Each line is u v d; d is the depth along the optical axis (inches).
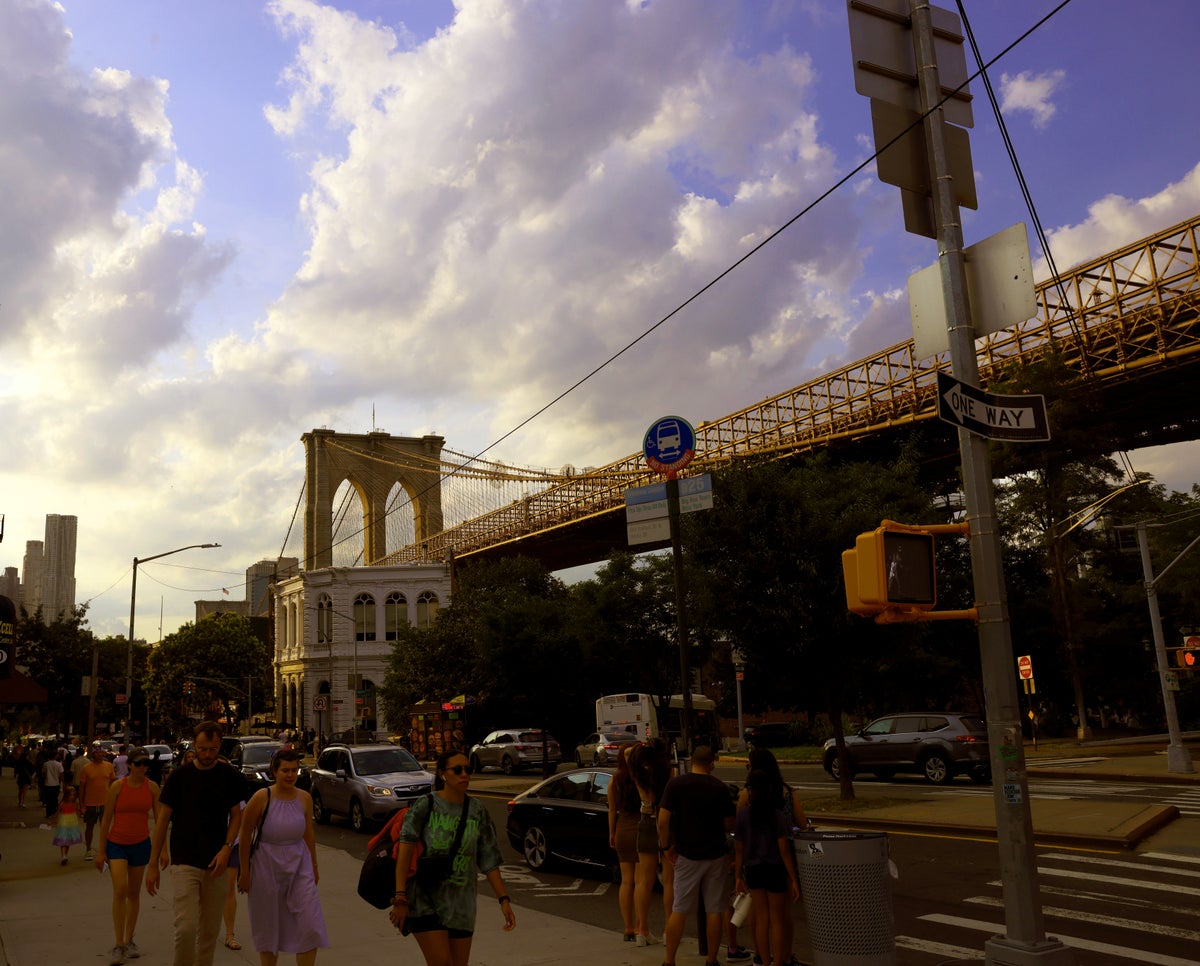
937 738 966.4
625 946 336.2
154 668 3494.1
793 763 1418.6
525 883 497.7
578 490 2947.8
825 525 714.2
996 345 2062.0
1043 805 687.1
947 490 2311.8
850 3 261.4
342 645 2640.3
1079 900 397.1
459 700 1566.2
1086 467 1691.7
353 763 803.4
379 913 407.5
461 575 2532.0
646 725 1396.4
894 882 448.8
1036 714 1689.2
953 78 265.9
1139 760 1119.0
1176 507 2031.3
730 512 732.7
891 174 255.9
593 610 1357.0
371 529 3814.0
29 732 3412.9
